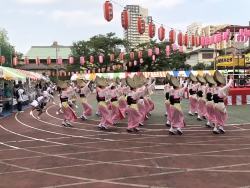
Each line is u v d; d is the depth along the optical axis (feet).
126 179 16.12
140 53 78.95
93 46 128.06
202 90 36.32
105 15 31.27
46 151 22.66
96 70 132.77
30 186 15.39
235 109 47.83
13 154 22.00
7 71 51.85
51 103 67.41
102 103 31.09
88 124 35.29
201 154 20.77
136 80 32.42
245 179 15.67
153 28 39.70
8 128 33.65
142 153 21.44
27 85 74.54
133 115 29.45
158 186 14.98
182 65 138.62
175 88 27.78
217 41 44.91
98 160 19.92
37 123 37.01
